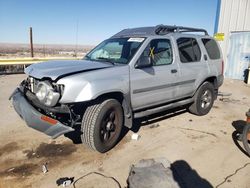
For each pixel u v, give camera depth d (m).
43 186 3.27
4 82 10.54
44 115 3.79
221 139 4.95
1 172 3.56
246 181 3.47
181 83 5.43
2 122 5.59
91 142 3.96
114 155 4.14
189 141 4.80
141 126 5.48
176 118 6.14
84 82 3.69
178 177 3.48
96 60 4.86
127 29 5.84
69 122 3.89
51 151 4.23
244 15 12.94
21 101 4.12
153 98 4.87
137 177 3.42
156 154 4.20
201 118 6.25
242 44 13.16
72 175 3.53
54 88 3.72
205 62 6.07
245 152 4.38
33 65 4.55
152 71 4.70
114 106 4.12
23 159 3.95
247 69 12.99
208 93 6.40
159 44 4.99
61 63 4.45
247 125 4.21
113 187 3.26
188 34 5.84
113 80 4.01
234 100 8.55
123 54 4.71
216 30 14.08
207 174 3.62
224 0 13.52
